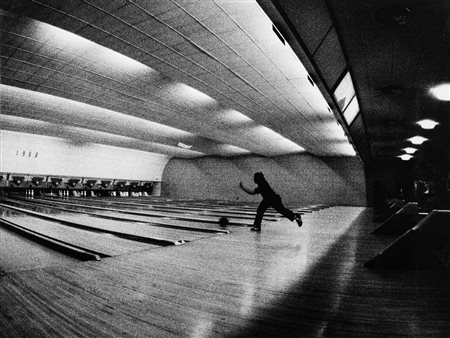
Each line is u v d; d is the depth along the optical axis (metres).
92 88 10.59
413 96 7.57
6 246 5.22
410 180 20.27
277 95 10.55
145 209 13.43
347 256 4.57
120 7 5.93
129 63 8.95
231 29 6.61
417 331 2.11
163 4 5.82
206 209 13.98
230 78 9.23
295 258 4.41
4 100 12.27
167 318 2.32
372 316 2.38
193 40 7.10
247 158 26.33
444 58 5.35
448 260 3.80
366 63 5.74
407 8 3.95
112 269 3.76
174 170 29.92
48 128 18.08
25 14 6.07
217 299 2.74
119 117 15.27
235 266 3.93
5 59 8.27
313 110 11.87
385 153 18.00
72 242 5.55
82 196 25.14
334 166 22.69
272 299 2.75
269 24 6.36
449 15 4.05
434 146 15.28
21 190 21.95
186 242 5.68
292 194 24.42
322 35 4.42
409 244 3.89
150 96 11.56
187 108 13.12
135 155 26.58
